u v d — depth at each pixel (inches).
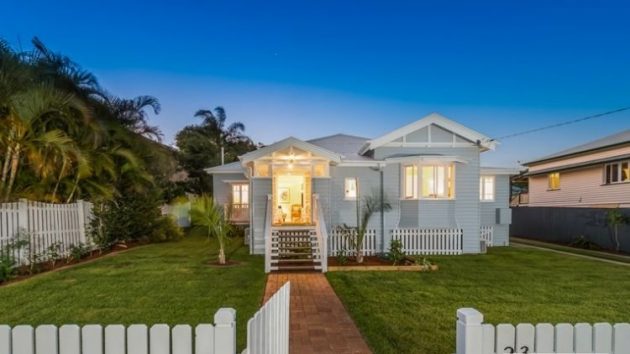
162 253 531.5
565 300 291.1
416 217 591.2
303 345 197.2
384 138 605.6
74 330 113.9
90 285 326.6
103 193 521.3
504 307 271.0
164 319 236.7
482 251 598.5
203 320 234.4
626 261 504.4
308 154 556.4
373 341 201.9
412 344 197.8
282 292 160.6
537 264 469.7
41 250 413.7
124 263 443.5
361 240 497.4
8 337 114.8
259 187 558.3
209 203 463.5
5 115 397.1
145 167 618.8
